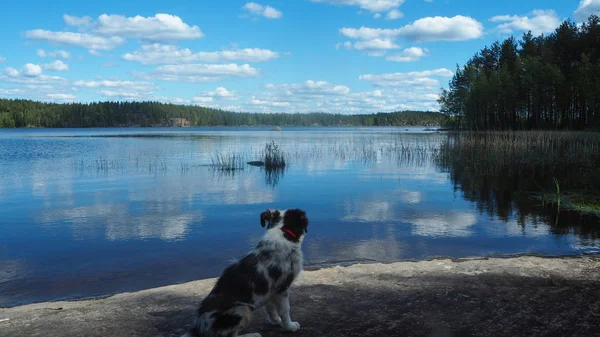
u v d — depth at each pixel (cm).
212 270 809
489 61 8638
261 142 5706
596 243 971
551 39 7088
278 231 474
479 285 631
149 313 549
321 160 3100
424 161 2972
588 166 2202
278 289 460
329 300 579
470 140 3597
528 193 1672
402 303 561
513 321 493
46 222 1219
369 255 890
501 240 1005
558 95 6138
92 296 680
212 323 404
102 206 1462
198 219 1255
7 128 17712
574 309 526
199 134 9600
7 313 564
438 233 1073
